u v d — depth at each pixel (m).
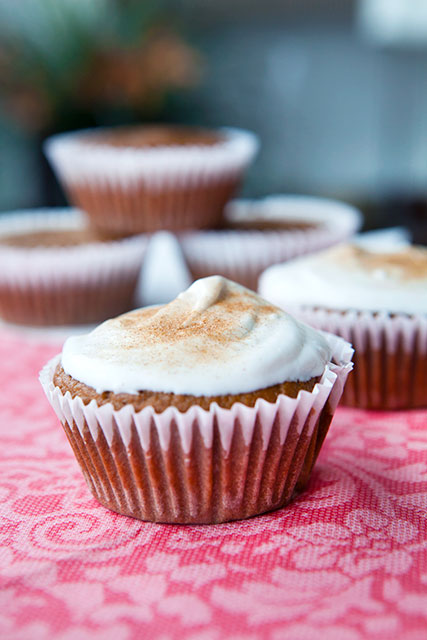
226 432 0.29
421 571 0.28
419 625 0.26
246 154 0.45
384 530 0.29
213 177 0.44
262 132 0.80
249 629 0.26
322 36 0.77
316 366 0.30
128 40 0.60
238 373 0.29
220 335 0.30
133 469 0.29
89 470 0.30
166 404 0.29
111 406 0.29
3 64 0.59
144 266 0.48
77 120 0.63
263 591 0.27
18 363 0.40
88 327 0.45
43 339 0.43
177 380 0.29
